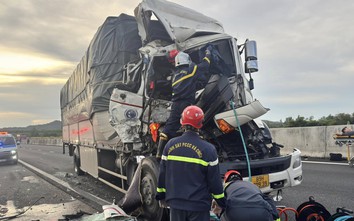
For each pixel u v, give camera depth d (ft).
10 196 26.32
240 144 18.42
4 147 55.88
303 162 37.63
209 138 17.70
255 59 20.79
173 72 19.03
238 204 10.68
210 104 16.72
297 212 14.19
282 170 17.17
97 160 26.53
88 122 28.89
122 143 20.43
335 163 35.40
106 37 23.50
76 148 37.06
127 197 17.44
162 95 19.40
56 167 47.37
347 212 13.10
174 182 10.07
